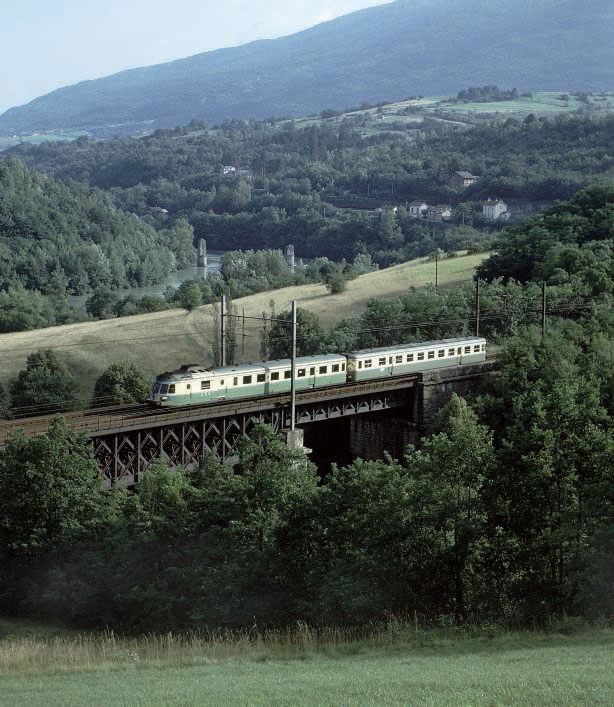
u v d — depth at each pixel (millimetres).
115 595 50250
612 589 42250
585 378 90312
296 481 50844
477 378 104188
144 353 148000
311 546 48219
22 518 55625
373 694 29438
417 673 33219
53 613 53844
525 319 128625
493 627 42844
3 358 144875
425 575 45938
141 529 50781
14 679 36938
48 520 55688
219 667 37906
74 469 56750
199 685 32969
